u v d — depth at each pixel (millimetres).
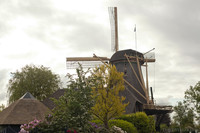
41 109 22094
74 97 14531
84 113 14305
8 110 21750
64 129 14062
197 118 36406
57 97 29859
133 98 32594
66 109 14422
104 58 42594
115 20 45031
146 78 38188
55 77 45844
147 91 37344
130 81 37781
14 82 42656
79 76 15602
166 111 36312
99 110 20516
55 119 14430
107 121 20703
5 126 19953
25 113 21062
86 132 14438
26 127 14523
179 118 40969
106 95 20891
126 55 38312
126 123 23141
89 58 42344
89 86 15656
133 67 38969
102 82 20656
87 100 14938
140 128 26047
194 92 35875
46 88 43750
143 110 34812
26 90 41812
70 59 42125
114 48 44531
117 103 20703
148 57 43281
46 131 14094
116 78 21422
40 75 43125
